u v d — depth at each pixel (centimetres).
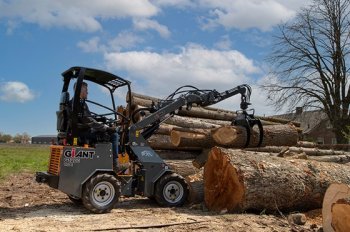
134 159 912
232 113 1328
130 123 918
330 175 878
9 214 812
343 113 2917
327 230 668
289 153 1121
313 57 2970
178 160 1105
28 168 1886
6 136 7838
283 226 739
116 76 877
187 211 852
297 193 836
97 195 819
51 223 728
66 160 809
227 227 714
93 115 850
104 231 680
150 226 709
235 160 830
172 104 957
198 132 1001
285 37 2998
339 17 2923
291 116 3050
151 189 891
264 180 810
